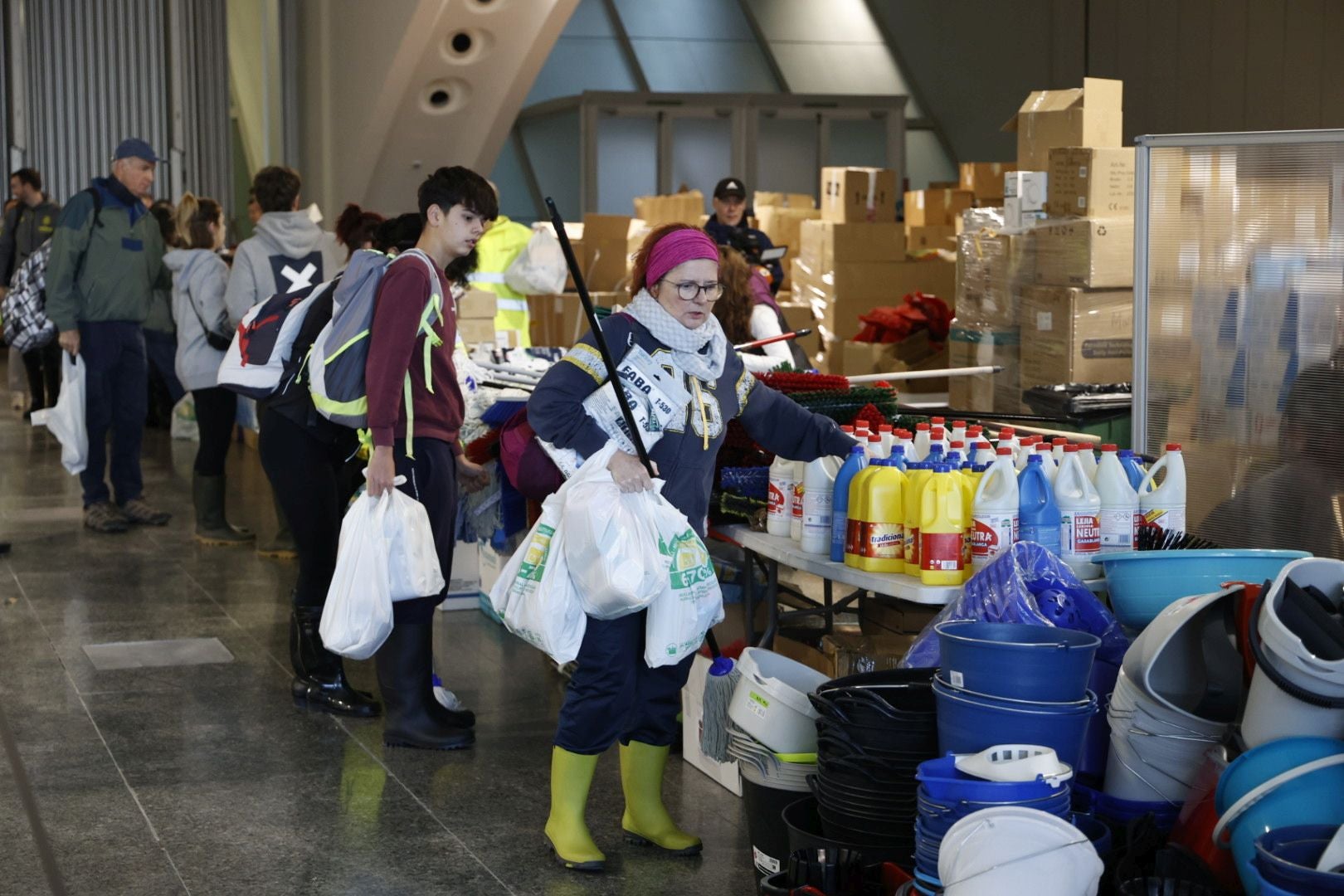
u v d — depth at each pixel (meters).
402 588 3.83
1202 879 2.43
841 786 2.79
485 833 3.46
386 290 3.83
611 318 3.18
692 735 3.93
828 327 8.85
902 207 11.51
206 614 5.53
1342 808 2.31
